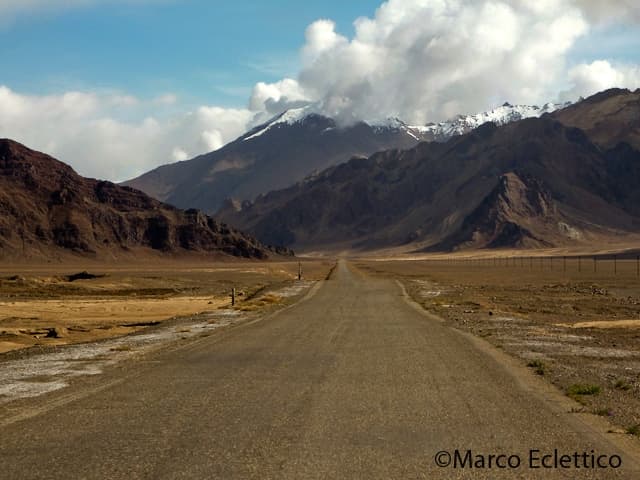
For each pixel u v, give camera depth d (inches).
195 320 1302.9
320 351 754.2
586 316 1510.8
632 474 312.5
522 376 578.2
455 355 713.6
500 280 3398.1
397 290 2313.0
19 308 1971.0
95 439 377.7
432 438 372.5
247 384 546.9
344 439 370.6
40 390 546.3
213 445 360.8
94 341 989.8
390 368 623.5
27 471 320.5
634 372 628.1
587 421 412.8
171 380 573.3
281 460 332.2
